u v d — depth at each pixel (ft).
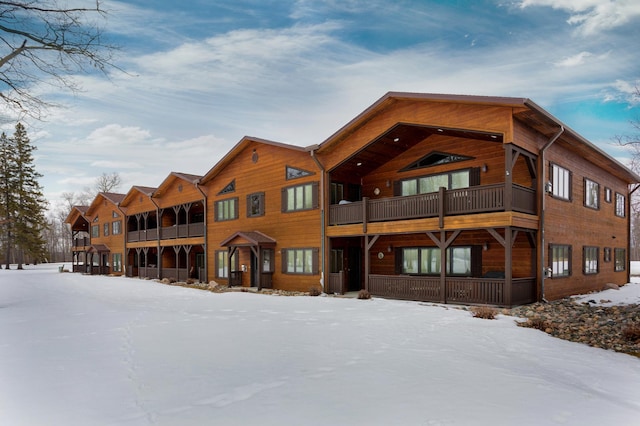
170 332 27.09
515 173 46.52
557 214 47.29
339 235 54.19
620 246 69.26
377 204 50.47
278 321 31.73
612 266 65.10
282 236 61.82
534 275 43.39
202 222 81.15
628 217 73.05
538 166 43.93
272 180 64.03
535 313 36.45
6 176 143.23
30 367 18.79
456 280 42.68
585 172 56.39
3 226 143.84
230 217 72.02
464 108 42.29
